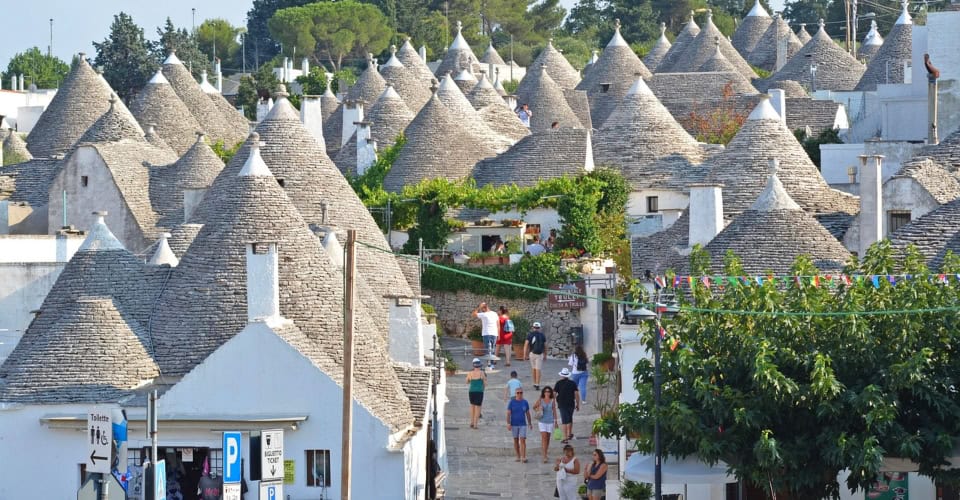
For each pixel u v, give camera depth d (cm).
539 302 10119
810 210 9856
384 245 9125
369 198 11438
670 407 5812
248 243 6738
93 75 14488
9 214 11419
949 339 5819
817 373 5675
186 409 6481
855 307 5891
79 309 6812
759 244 7575
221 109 16162
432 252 10862
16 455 6588
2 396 6625
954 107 11844
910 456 5747
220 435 6450
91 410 6238
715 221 8525
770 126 10425
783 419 5856
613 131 12431
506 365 9481
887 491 6378
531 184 11944
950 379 5797
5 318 8588
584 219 10850
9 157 13725
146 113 14438
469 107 13412
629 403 6262
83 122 14238
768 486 5822
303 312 6881
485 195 11206
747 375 5903
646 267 8825
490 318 9419
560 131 12169
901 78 16100
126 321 6862
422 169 12238
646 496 6450
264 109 18038
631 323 7038
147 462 5603
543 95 16075
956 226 7262
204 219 8744
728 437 5831
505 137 13712
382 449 6425
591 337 9762
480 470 7431
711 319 6031
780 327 5947
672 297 6562
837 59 17862
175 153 13525
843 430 5762
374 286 8469
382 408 6575
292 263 6975
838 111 14575
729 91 15875
